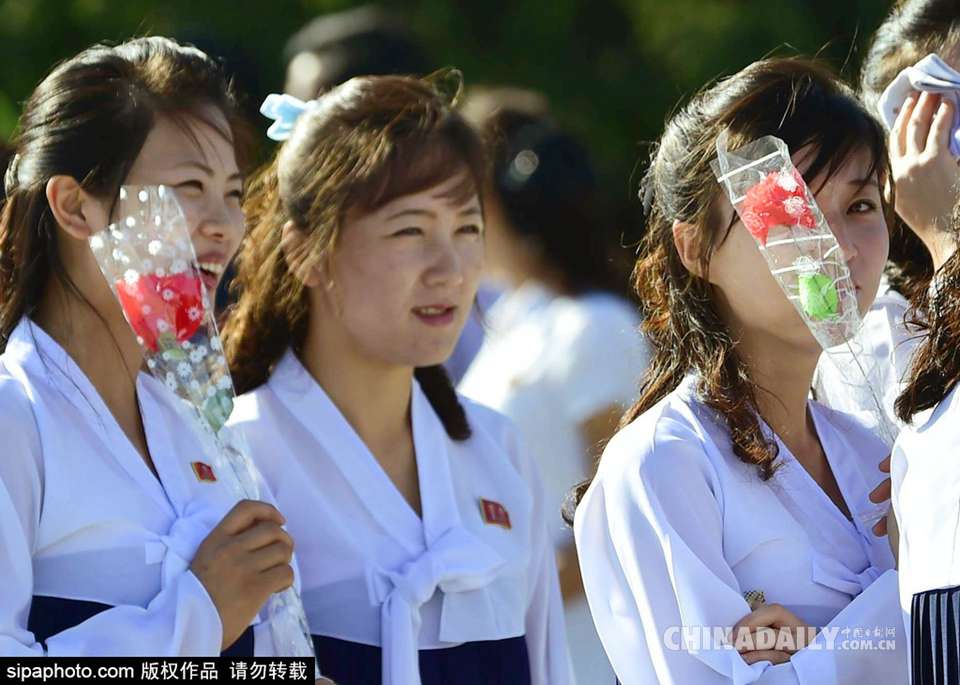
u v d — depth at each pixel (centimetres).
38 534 927
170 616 907
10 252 995
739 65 2939
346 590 1062
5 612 892
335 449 1091
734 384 1048
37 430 937
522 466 1218
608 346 1481
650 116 3028
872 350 1163
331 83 1529
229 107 1044
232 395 960
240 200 1049
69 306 987
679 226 1073
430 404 1166
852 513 1067
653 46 3039
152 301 937
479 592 1095
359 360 1108
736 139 1042
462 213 1091
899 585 1002
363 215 1073
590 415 1460
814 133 1040
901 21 1284
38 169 980
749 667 974
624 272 1563
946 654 953
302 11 2891
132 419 998
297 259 1104
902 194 1169
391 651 1034
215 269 1007
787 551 1023
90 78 990
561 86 3044
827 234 991
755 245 1030
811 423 1114
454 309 1088
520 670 1115
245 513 950
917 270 1263
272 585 943
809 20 2977
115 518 938
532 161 1542
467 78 2984
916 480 993
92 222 970
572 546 1453
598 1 3167
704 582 992
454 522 1104
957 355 1011
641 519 1022
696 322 1071
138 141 978
